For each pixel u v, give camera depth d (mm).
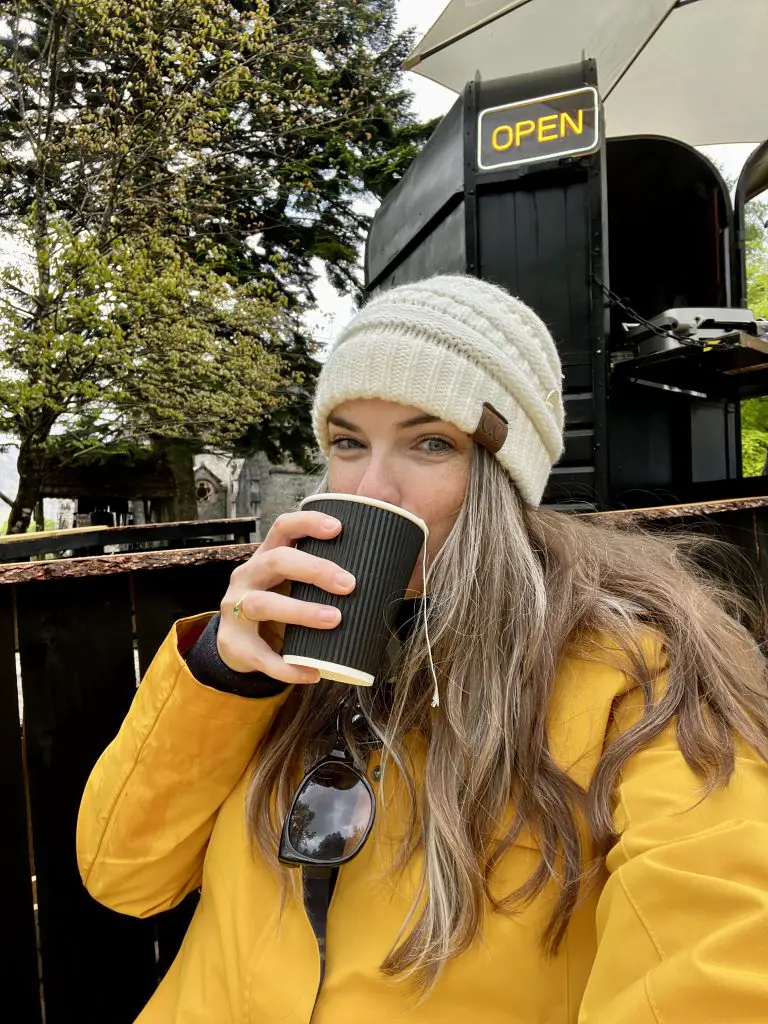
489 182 2523
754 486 2764
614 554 985
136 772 881
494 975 696
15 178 8875
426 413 884
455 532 894
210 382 9750
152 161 8984
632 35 2963
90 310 7652
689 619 836
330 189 12617
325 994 740
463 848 726
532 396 939
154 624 1395
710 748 682
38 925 1312
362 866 805
